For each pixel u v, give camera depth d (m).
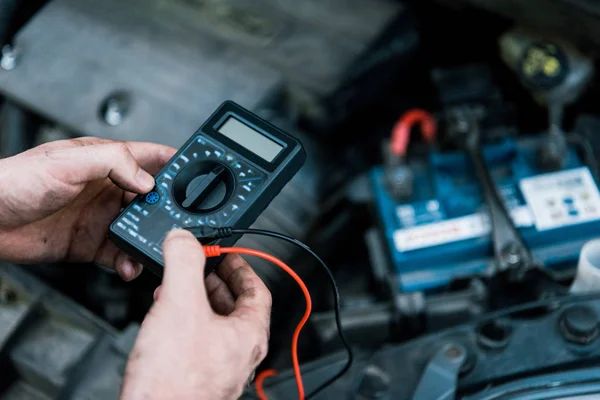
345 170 1.57
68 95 1.59
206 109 1.54
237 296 1.00
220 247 0.92
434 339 1.12
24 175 1.01
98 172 1.00
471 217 1.42
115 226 0.96
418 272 1.40
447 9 1.67
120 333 1.32
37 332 1.34
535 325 1.11
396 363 1.11
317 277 1.57
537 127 1.70
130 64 1.60
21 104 1.61
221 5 1.64
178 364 0.83
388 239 1.42
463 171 1.50
